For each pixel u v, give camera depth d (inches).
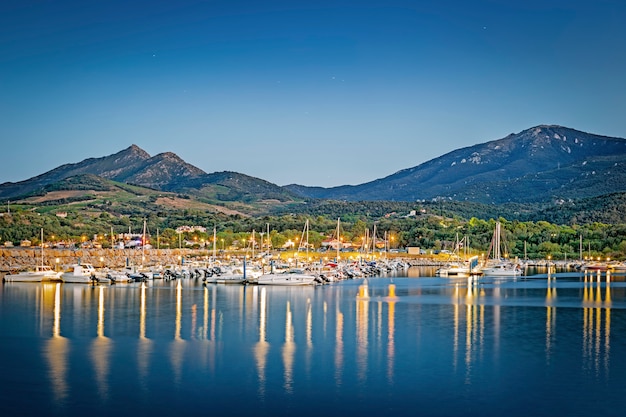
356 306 4375.0
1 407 2064.5
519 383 2337.6
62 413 2017.7
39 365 2546.8
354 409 2065.7
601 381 2367.1
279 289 5713.6
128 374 2425.0
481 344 2989.7
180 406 2081.7
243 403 2111.2
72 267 7372.1
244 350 2829.7
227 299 4778.5
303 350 2837.1
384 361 2645.2
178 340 3038.9
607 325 3535.9
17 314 3850.9
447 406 2095.2
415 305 4463.6
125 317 3750.0
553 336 3193.9
